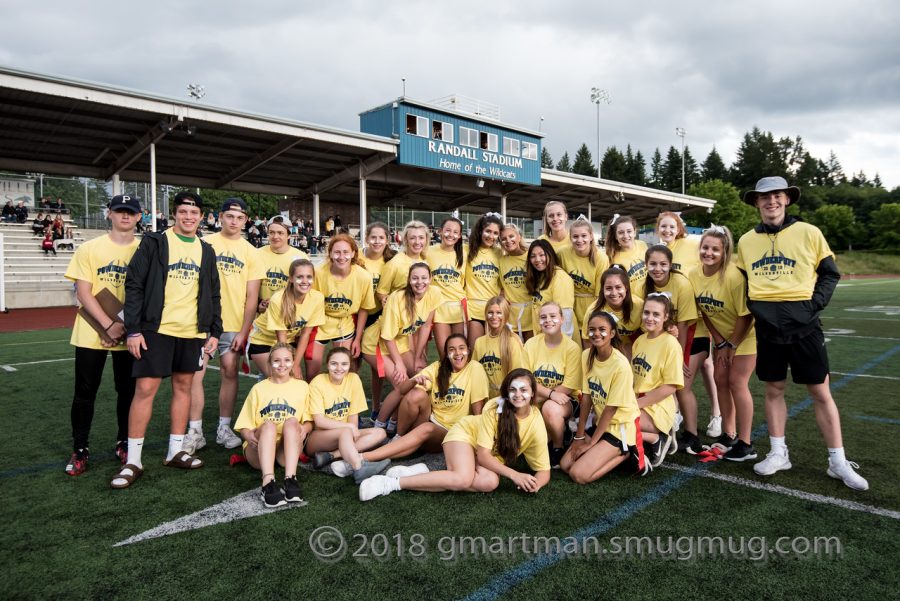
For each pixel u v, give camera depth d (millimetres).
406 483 3219
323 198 28625
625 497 3121
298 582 2260
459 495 3184
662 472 3545
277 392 3646
